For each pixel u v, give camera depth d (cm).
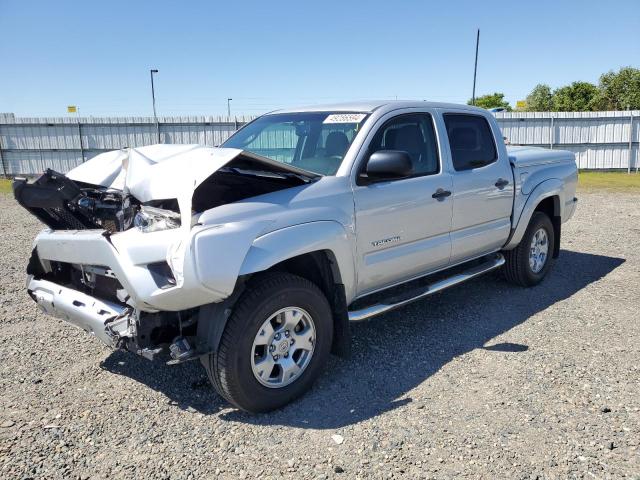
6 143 2058
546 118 2088
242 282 324
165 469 288
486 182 503
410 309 539
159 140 2059
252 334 323
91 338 466
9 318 514
